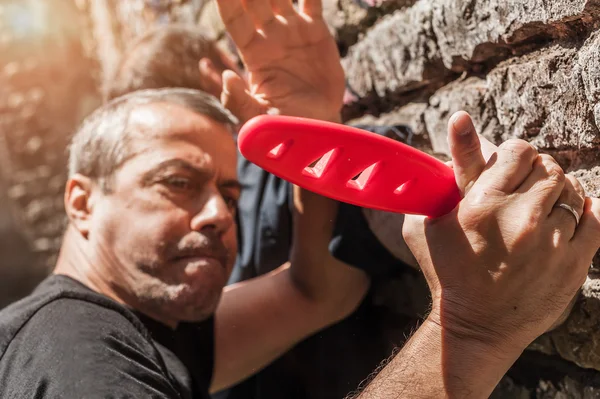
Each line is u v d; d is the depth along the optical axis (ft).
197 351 5.04
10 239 22.95
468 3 4.11
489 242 2.89
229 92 4.37
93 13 14.39
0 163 20.80
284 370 5.83
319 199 5.02
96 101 19.67
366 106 5.82
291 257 5.38
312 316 5.44
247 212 5.87
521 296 2.87
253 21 4.46
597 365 3.54
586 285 3.51
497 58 4.14
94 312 4.06
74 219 4.72
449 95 4.53
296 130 2.63
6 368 3.82
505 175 2.89
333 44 4.66
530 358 4.13
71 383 3.59
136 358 3.92
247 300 5.51
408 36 4.82
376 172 2.91
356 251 4.95
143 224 4.39
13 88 19.42
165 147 4.46
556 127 3.57
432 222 3.09
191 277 4.36
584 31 3.39
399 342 5.14
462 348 2.94
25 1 19.27
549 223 2.85
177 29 6.90
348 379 5.52
